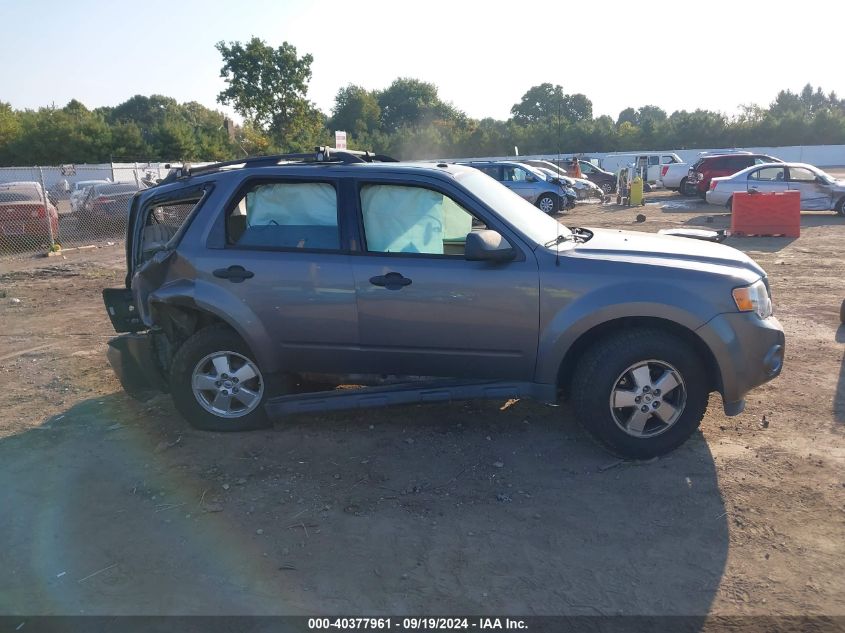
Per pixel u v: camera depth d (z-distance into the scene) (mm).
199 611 3064
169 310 4871
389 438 4750
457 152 53875
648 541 3482
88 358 6938
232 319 4602
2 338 7883
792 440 4527
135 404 5551
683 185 26141
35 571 3381
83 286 11289
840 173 39375
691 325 4109
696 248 4684
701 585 3141
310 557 3434
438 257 4422
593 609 3008
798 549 3371
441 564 3352
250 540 3592
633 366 4180
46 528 3758
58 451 4707
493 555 3410
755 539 3463
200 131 52094
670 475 4121
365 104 74750
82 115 56719
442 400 4488
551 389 4359
